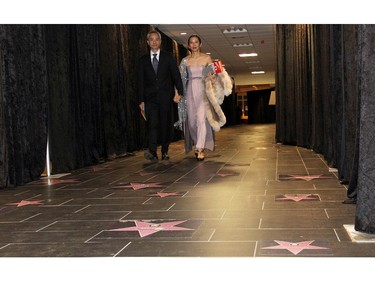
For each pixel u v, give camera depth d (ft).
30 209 9.87
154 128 18.89
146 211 9.15
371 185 6.66
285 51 26.73
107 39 21.89
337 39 11.67
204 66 18.53
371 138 6.59
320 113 19.19
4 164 13.01
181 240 6.91
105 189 12.24
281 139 27.43
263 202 9.58
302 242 6.55
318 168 14.74
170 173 15.02
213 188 11.62
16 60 13.73
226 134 43.39
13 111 13.46
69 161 16.97
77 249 6.66
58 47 16.88
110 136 21.57
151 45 18.72
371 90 6.51
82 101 18.63
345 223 7.55
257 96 93.56
